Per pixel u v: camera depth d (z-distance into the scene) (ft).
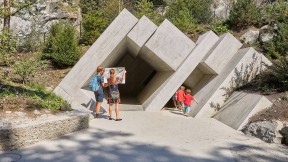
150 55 46.85
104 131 27.37
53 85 45.80
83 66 39.55
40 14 70.13
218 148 22.88
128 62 72.49
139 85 73.56
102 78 33.40
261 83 35.37
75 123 26.55
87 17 69.97
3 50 47.03
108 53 40.34
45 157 19.66
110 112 33.37
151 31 42.06
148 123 32.27
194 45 42.47
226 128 30.37
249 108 30.45
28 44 62.90
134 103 53.83
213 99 37.24
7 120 22.71
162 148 22.43
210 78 42.86
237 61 38.58
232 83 37.76
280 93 31.68
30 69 41.55
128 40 44.14
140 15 80.28
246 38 56.03
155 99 41.22
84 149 21.62
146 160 19.53
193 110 39.34
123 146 22.67
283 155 21.75
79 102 38.55
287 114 27.37
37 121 23.38
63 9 78.84
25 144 21.79
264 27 56.70
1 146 20.47
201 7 78.13
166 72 48.60
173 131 28.76
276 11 60.13
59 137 24.54
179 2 78.79
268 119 27.35
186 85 48.85
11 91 29.53
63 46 56.13
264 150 22.80
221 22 65.92
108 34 40.63
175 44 42.16
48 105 27.55
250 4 61.36
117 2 88.28
